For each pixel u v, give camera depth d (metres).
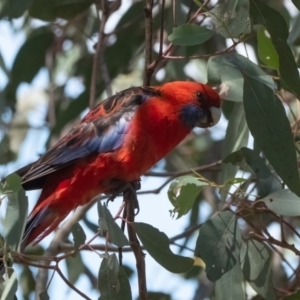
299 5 6.85
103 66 10.08
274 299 7.21
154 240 6.72
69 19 9.59
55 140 10.45
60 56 11.62
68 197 8.20
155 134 8.19
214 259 6.90
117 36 10.52
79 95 10.56
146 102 8.27
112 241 6.40
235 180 7.09
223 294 7.23
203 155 12.28
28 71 10.89
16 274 6.06
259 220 7.64
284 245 7.49
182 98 8.40
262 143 6.79
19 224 6.24
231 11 7.05
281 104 6.85
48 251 9.31
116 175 8.17
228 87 7.95
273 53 7.32
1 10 9.12
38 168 8.16
